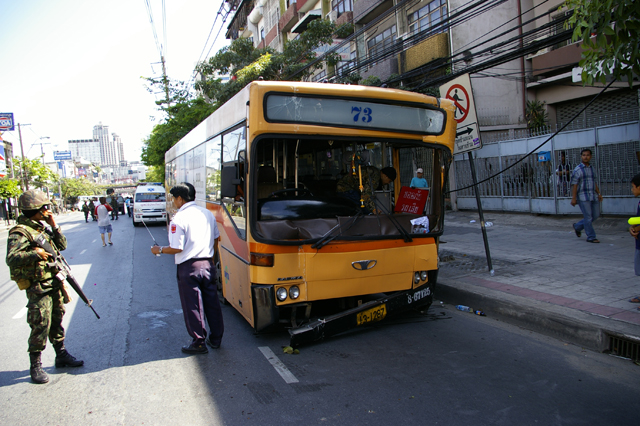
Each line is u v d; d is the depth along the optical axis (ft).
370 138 15.44
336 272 14.75
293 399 11.54
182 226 14.57
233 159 17.24
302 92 14.35
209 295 15.24
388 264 15.69
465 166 50.60
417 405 10.99
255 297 14.19
